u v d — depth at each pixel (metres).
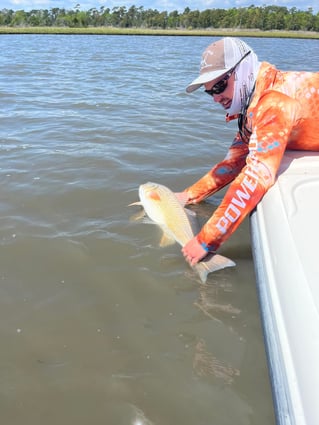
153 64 7.19
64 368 1.05
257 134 1.32
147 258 1.46
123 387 1.00
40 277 1.37
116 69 6.42
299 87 1.37
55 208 1.79
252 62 1.35
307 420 0.67
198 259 1.35
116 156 2.40
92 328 1.17
